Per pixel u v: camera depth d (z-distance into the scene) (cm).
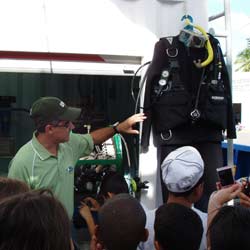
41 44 278
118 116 421
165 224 171
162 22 294
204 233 200
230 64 307
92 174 378
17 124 417
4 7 273
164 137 291
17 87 418
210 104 288
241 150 478
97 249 187
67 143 277
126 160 372
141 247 204
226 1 307
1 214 98
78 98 426
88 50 285
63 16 280
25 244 94
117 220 172
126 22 288
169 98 285
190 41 282
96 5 284
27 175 256
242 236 145
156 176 300
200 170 221
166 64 287
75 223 360
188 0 298
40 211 99
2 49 274
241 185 228
